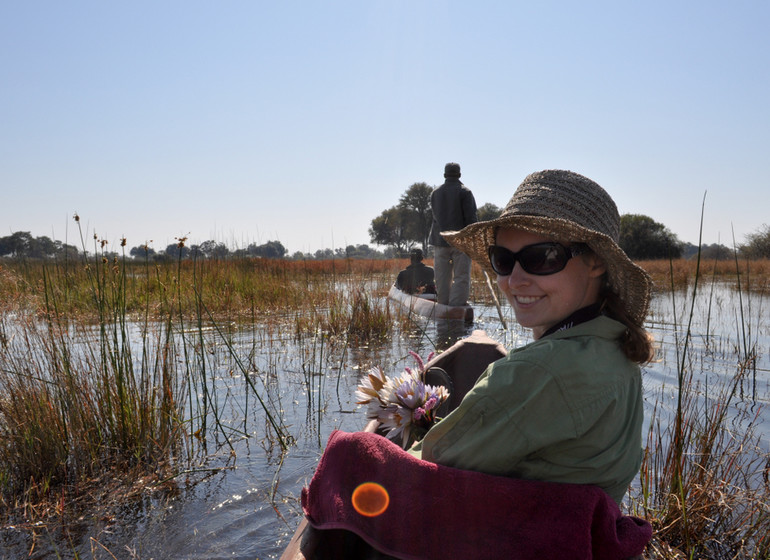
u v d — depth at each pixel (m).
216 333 8.15
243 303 10.54
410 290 12.85
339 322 8.57
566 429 1.41
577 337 1.57
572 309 1.67
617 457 1.50
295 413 4.68
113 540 2.83
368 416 2.19
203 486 3.41
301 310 10.19
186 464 3.71
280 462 3.74
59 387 3.96
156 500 3.24
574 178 1.67
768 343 7.41
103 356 4.12
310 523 1.77
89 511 3.12
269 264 14.98
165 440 3.94
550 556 1.37
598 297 1.70
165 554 2.70
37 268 10.45
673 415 4.42
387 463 1.60
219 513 3.08
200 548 2.74
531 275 1.64
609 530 1.40
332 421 4.49
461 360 3.87
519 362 1.46
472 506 1.45
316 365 6.32
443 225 10.64
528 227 1.62
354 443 1.71
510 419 1.43
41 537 2.87
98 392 4.00
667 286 15.84
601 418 1.46
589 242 1.58
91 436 3.81
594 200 1.64
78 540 2.83
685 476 3.20
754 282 17.42
